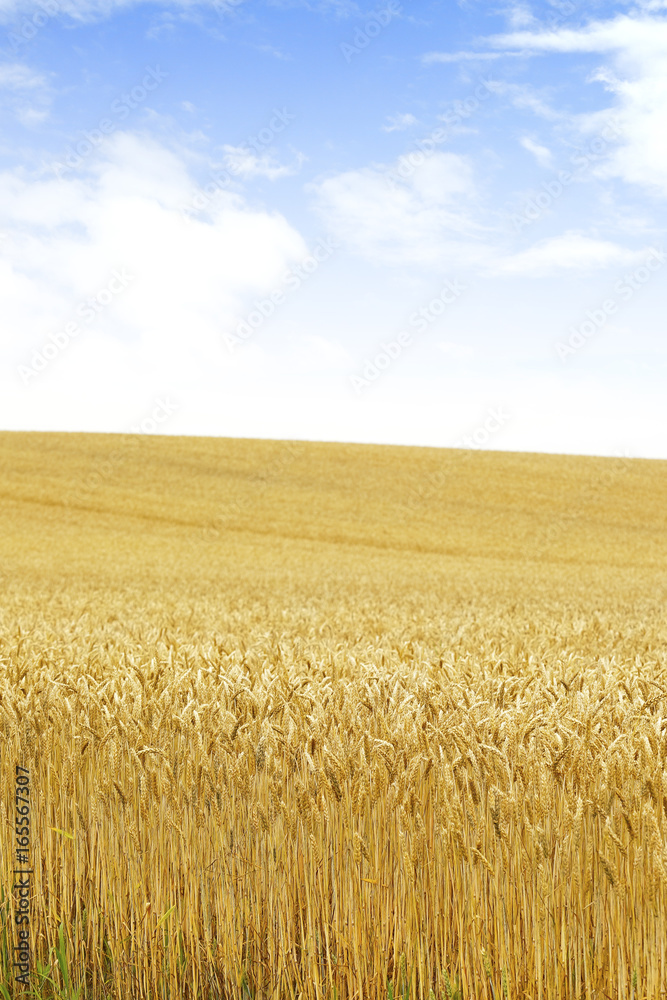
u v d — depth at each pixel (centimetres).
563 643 989
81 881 448
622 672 609
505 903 371
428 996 379
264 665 603
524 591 2933
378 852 391
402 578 3328
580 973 361
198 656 683
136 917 422
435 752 413
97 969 431
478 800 377
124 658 650
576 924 359
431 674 588
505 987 366
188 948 415
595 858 360
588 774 369
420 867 390
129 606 1755
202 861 415
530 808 369
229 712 450
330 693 500
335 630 1127
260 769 420
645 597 2764
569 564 4225
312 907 404
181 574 3294
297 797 399
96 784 445
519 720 430
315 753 419
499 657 683
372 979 388
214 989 409
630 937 354
